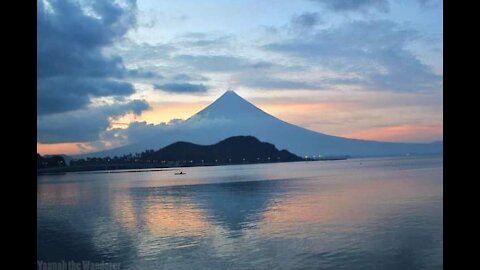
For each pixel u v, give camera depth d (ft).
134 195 94.27
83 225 53.36
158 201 84.43
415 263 33.30
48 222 54.24
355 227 50.78
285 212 67.82
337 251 39.83
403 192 83.87
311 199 82.33
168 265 37.45
